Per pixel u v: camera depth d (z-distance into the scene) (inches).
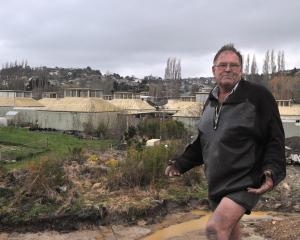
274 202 500.4
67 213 402.6
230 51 142.3
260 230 385.1
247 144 135.4
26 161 718.5
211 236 129.3
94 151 757.3
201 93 1914.4
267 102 137.3
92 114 1637.6
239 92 139.0
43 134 1437.0
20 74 4862.2
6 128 1472.7
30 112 1834.4
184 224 418.6
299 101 2566.4
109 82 4699.8
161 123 1158.3
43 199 426.6
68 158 631.2
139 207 430.0
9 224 386.6
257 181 134.0
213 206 141.6
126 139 1080.2
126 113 1781.5
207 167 142.4
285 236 359.3
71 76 6240.2
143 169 521.3
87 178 540.1
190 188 526.9
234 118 136.9
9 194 430.0
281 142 135.6
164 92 3750.0
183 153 160.6
